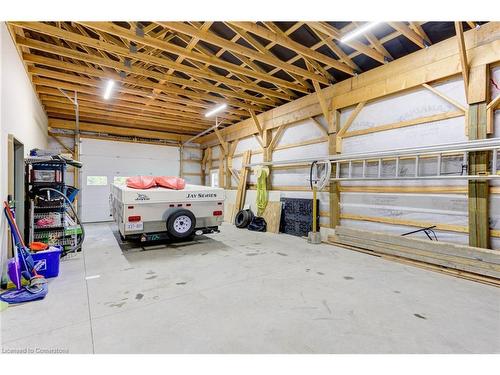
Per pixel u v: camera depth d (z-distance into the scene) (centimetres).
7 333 206
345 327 216
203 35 382
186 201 492
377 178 455
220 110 731
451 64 380
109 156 942
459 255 344
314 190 553
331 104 561
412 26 375
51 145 850
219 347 189
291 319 229
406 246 404
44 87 593
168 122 912
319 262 405
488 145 334
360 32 350
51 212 427
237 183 910
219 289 296
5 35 327
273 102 708
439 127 404
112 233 663
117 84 584
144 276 340
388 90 457
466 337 201
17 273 284
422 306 254
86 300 268
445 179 394
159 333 207
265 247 506
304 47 428
